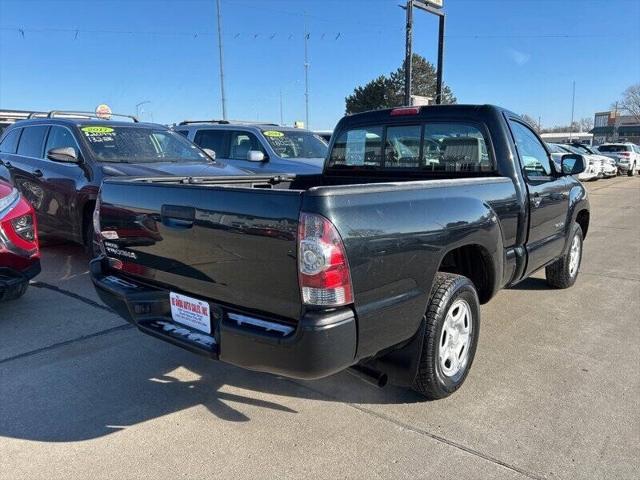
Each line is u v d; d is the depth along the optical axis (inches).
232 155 363.9
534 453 110.5
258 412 127.7
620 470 105.1
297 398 134.5
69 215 248.1
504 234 152.6
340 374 148.3
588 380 143.9
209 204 108.2
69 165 251.6
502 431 118.7
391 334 108.3
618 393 136.5
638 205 585.6
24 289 190.5
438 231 117.0
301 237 93.5
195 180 164.7
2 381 141.3
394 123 184.5
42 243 316.5
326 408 129.5
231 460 108.6
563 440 115.2
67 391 136.6
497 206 146.2
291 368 96.8
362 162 196.1
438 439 115.6
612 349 165.5
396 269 106.6
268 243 98.4
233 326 102.5
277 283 98.6
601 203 609.9
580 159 191.6
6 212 177.2
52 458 109.0
